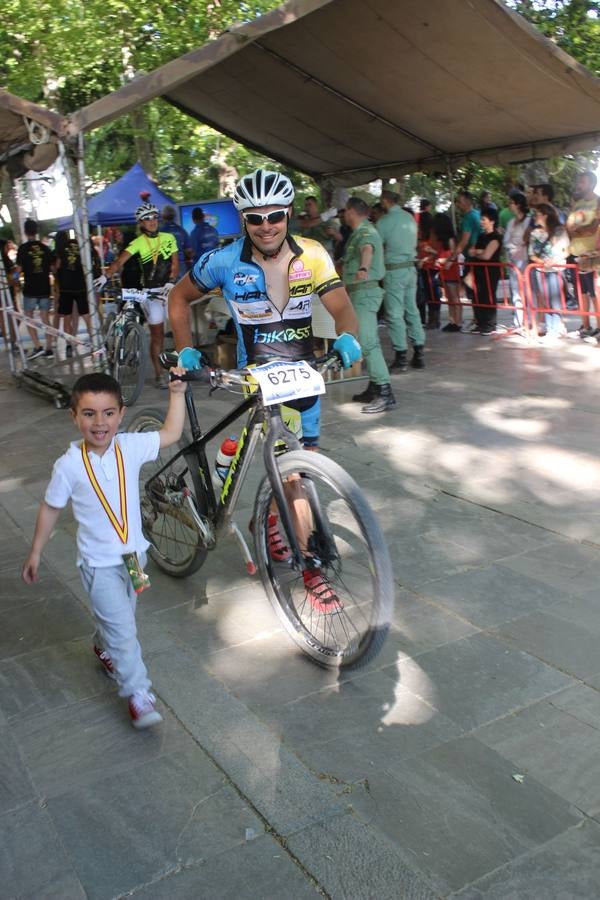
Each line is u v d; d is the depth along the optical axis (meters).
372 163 12.34
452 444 5.86
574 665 3.07
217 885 2.13
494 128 9.98
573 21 14.97
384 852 2.21
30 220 10.80
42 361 10.28
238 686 3.04
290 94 9.91
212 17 17.36
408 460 5.55
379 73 8.81
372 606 2.82
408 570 3.93
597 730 2.69
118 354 7.91
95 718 2.88
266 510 3.25
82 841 2.30
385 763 2.57
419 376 8.23
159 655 3.27
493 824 2.30
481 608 3.53
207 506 3.54
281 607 3.26
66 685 3.10
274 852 2.23
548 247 9.41
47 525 2.76
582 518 4.44
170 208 11.58
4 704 2.99
